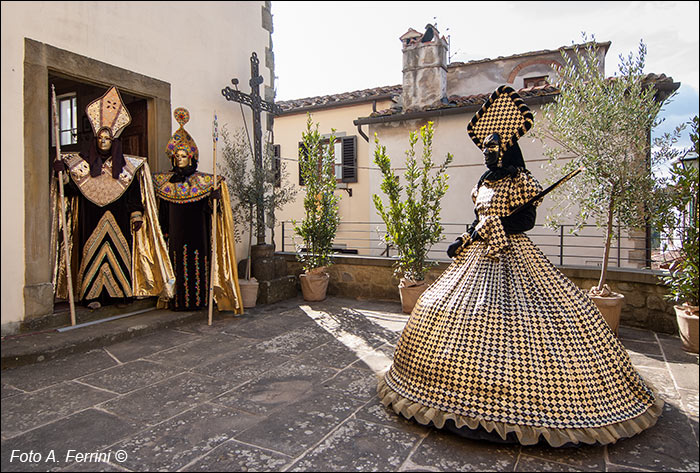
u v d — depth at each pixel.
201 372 3.40
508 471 2.06
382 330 4.61
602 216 4.51
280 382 3.18
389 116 9.20
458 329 2.44
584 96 4.27
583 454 2.19
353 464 2.12
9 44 3.86
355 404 2.79
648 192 4.11
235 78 6.11
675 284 3.98
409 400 2.50
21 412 2.72
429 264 5.67
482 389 2.27
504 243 2.50
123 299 4.94
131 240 4.88
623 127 4.06
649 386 2.72
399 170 9.28
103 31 4.61
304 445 2.30
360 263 6.35
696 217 3.91
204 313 5.09
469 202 8.69
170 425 2.54
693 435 2.38
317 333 4.50
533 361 2.26
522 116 2.69
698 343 3.77
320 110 11.52
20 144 3.93
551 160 4.79
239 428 2.49
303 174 6.36
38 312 4.08
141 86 5.00
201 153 5.79
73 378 3.28
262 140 6.79
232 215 5.60
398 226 5.49
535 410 2.19
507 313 2.38
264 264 6.02
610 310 4.20
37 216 4.04
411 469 2.08
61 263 4.91
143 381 3.22
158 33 5.21
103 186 4.53
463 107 8.48
